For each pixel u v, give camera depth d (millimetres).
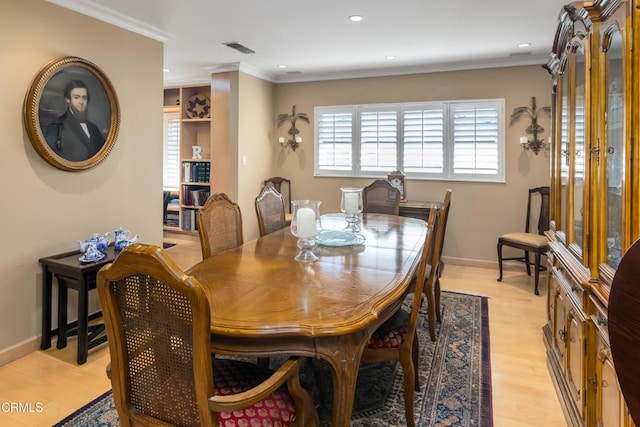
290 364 1339
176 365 1156
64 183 2893
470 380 2357
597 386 1598
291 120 5770
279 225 3352
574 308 1872
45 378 2385
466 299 3734
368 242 2684
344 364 1433
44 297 2730
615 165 1478
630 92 1289
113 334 1222
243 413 1326
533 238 4051
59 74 2771
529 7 3105
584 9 1688
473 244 4961
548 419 2010
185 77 5688
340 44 4094
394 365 2535
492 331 3043
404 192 4906
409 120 5145
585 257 1707
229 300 1585
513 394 2227
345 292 1679
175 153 6543
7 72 2500
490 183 4836
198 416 1152
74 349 2758
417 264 2162
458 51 4332
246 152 5293
